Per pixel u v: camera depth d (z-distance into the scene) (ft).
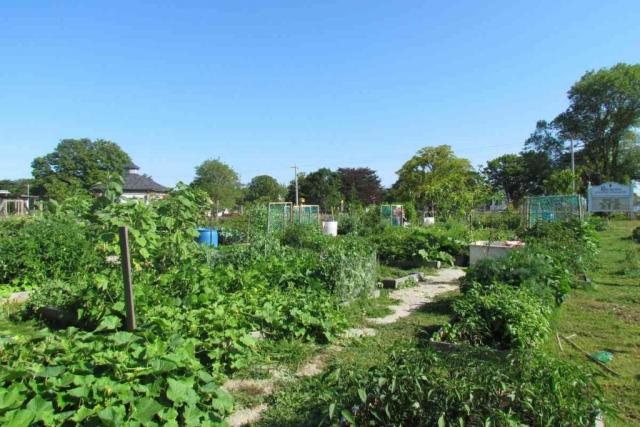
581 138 177.37
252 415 13.44
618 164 169.17
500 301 19.86
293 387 15.17
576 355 18.26
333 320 20.72
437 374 11.19
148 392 10.63
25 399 9.83
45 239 30.32
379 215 84.69
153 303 19.81
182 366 11.47
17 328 21.71
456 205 82.33
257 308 20.11
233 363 16.15
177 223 26.94
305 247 49.62
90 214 25.57
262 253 34.91
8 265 29.09
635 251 49.49
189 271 23.49
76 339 12.69
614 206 127.03
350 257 28.73
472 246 42.52
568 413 10.28
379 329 22.36
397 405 10.75
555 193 99.76
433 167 171.42
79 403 10.16
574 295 29.37
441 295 30.60
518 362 11.78
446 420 10.27
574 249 36.42
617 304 26.86
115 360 11.09
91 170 194.90
